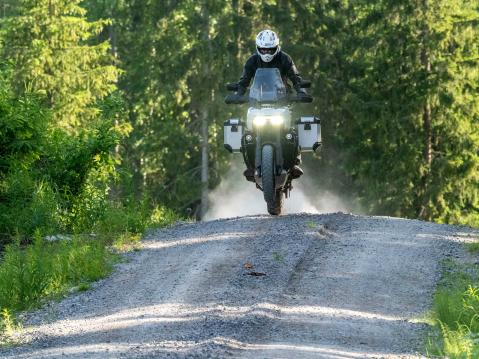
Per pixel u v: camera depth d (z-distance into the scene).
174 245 56.69
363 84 149.38
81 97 126.19
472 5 144.50
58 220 65.06
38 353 35.62
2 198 65.94
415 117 140.62
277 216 64.19
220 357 33.00
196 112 168.62
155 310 41.50
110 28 175.00
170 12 157.75
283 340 35.75
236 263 49.41
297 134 61.59
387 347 35.22
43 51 124.81
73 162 70.94
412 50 140.50
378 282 45.78
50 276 48.94
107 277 49.72
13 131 66.75
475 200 139.88
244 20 148.12
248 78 62.41
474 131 140.62
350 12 161.25
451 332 36.41
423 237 56.50
